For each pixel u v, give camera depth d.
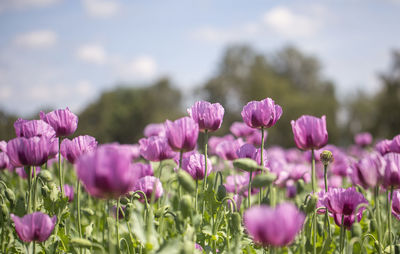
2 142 3.12
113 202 3.05
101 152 1.78
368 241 3.24
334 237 3.30
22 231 2.25
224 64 76.94
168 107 76.81
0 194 2.71
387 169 2.38
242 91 68.75
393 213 2.97
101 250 2.12
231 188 3.79
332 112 57.34
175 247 2.04
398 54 46.56
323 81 80.62
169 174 3.20
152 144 3.06
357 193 2.47
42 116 2.88
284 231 1.67
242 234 2.48
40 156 2.38
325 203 2.57
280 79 72.19
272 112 2.80
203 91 70.50
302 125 2.69
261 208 1.71
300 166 4.79
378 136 46.53
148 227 2.06
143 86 78.06
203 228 2.61
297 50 79.69
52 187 2.81
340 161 5.43
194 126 2.50
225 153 4.21
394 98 45.84
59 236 2.69
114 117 67.06
